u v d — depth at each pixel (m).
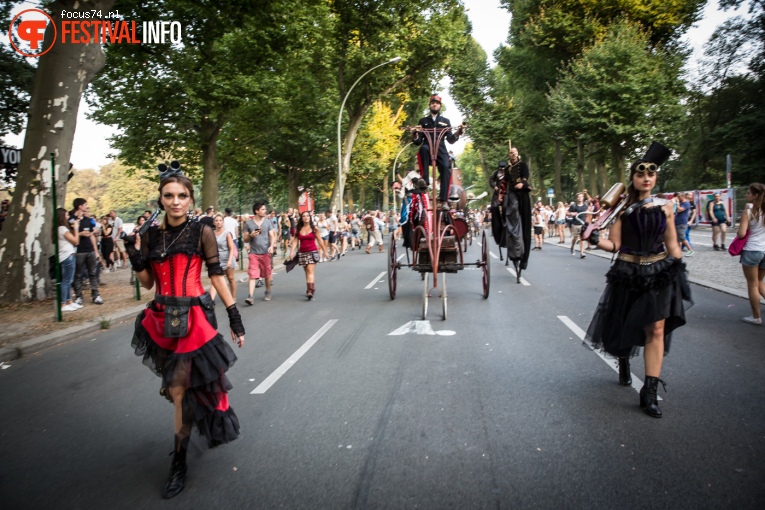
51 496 3.25
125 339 7.95
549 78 38.97
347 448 3.76
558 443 3.72
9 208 10.59
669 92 29.66
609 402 4.51
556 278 12.82
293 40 22.06
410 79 36.38
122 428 4.37
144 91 21.08
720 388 4.77
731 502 2.91
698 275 12.10
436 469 3.40
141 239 3.46
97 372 6.17
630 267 4.37
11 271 10.41
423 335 7.21
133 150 23.27
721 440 3.69
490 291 11.03
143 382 5.69
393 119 45.88
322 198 56.75
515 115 42.59
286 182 42.03
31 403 5.13
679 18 32.66
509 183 11.20
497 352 6.22
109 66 20.56
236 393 5.05
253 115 25.84
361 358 6.16
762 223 7.18
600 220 4.45
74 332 8.16
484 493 3.08
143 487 3.32
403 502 3.01
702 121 35.44
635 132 28.53
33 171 10.52
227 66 21.28
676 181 44.00
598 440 3.75
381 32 32.25
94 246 10.81
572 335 6.97
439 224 8.74
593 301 9.52
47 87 10.57
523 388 4.93
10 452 3.96
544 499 3.00
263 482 3.31
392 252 10.25
